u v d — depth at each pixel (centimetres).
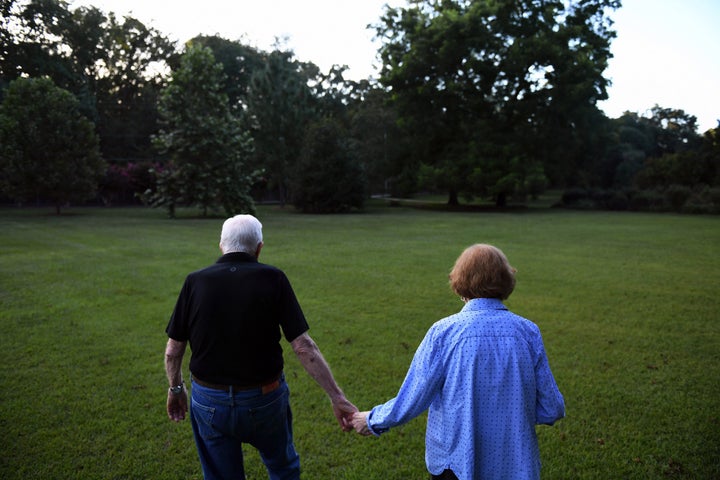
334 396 226
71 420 397
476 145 3712
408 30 4059
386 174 4253
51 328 644
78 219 2494
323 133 3447
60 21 4353
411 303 792
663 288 907
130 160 4812
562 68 3647
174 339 235
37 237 1645
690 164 3988
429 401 193
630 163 5709
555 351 570
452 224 2333
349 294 853
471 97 3822
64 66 4394
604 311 747
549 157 4012
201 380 227
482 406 186
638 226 2228
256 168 3706
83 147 2838
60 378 482
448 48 3622
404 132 4062
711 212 3219
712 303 795
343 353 559
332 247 1460
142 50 5594
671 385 472
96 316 702
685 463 338
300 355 228
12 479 316
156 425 393
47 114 2680
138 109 5203
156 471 330
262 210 3669
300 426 391
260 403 226
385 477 325
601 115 4200
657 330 653
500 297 205
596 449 358
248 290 224
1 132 2603
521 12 3869
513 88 3819
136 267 1082
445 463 189
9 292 842
